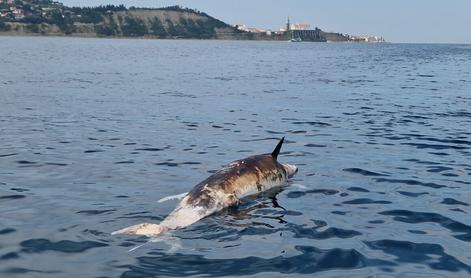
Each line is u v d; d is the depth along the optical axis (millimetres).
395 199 10516
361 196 10688
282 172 11734
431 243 8164
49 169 12484
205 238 8109
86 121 20062
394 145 16219
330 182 11742
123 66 60031
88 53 94938
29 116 21000
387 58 100938
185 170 12523
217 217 9148
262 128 19109
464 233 8633
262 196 10523
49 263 7137
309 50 167375
